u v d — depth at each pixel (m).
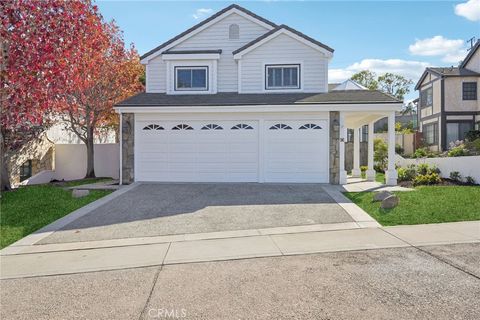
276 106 13.69
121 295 4.75
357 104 13.41
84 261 6.27
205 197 11.43
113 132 24.31
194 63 16.42
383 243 6.71
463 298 4.34
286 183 14.05
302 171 14.09
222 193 12.03
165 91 16.69
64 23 10.55
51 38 10.20
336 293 4.59
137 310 4.30
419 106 32.56
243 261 5.96
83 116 17.92
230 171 14.31
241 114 14.21
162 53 16.58
